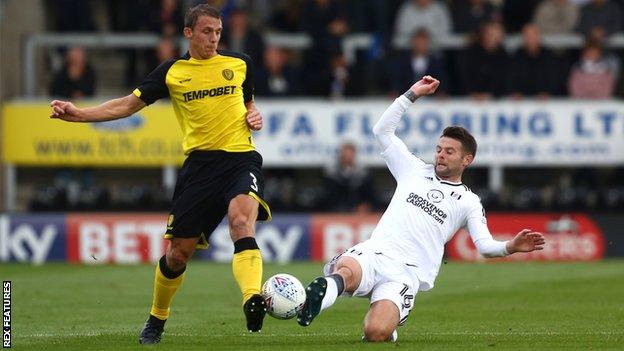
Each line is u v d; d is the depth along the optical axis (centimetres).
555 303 4566
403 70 7194
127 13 7869
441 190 3366
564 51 7650
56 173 7738
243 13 7506
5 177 7469
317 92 7406
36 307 4494
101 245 6694
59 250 6712
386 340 3259
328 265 3294
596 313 4212
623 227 6756
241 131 3250
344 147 6900
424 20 7588
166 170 7325
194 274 5847
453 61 7569
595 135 7212
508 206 7050
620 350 3198
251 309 2961
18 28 7819
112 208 7188
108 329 3819
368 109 7212
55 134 7288
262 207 3238
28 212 7212
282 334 3650
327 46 7388
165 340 3475
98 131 7275
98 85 8269
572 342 3381
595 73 7288
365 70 7600
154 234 6694
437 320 4050
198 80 3241
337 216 6719
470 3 7775
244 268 3077
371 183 6925
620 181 7506
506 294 4916
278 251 6688
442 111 7181
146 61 7738
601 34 7319
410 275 3291
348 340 3403
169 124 7250
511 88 7262
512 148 7212
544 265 6372
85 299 4772
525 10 8156
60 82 7344
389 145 3431
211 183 3209
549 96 7306
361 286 3222
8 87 7669
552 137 7212
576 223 6762
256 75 7231
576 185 7444
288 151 7231
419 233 3319
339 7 7469
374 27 7844
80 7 7906
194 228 3225
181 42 7494
